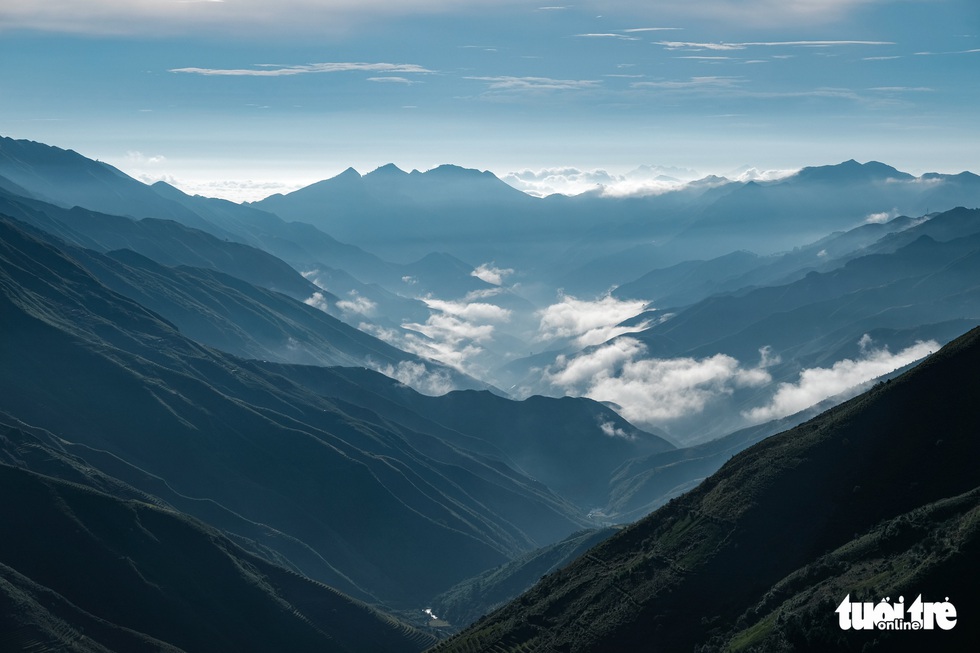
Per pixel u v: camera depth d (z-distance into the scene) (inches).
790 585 6186.0
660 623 6550.2
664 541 7332.7
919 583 5374.0
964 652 5073.8
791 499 6929.1
